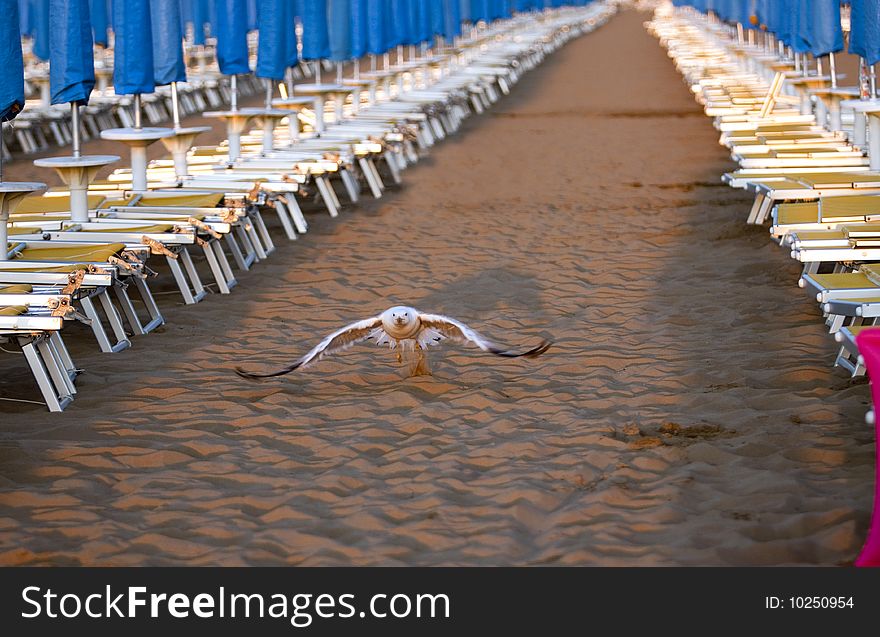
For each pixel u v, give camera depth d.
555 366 10.48
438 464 8.07
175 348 11.41
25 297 9.51
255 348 11.41
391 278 14.55
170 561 6.69
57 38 13.03
